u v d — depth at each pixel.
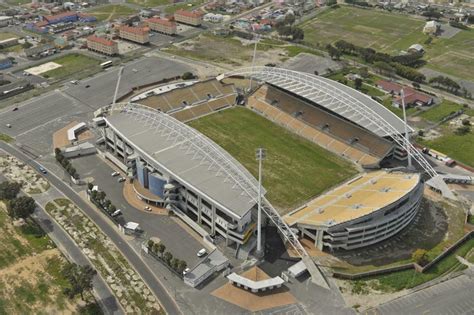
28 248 172.50
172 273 164.12
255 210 184.00
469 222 193.38
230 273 164.38
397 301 154.88
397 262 170.12
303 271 164.50
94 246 175.00
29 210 181.88
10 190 192.25
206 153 198.75
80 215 191.25
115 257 170.12
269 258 172.88
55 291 154.25
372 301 154.75
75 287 146.38
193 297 154.62
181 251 174.50
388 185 196.62
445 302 155.00
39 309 147.38
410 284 161.75
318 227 171.88
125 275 162.12
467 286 161.75
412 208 185.12
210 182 183.75
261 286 156.00
